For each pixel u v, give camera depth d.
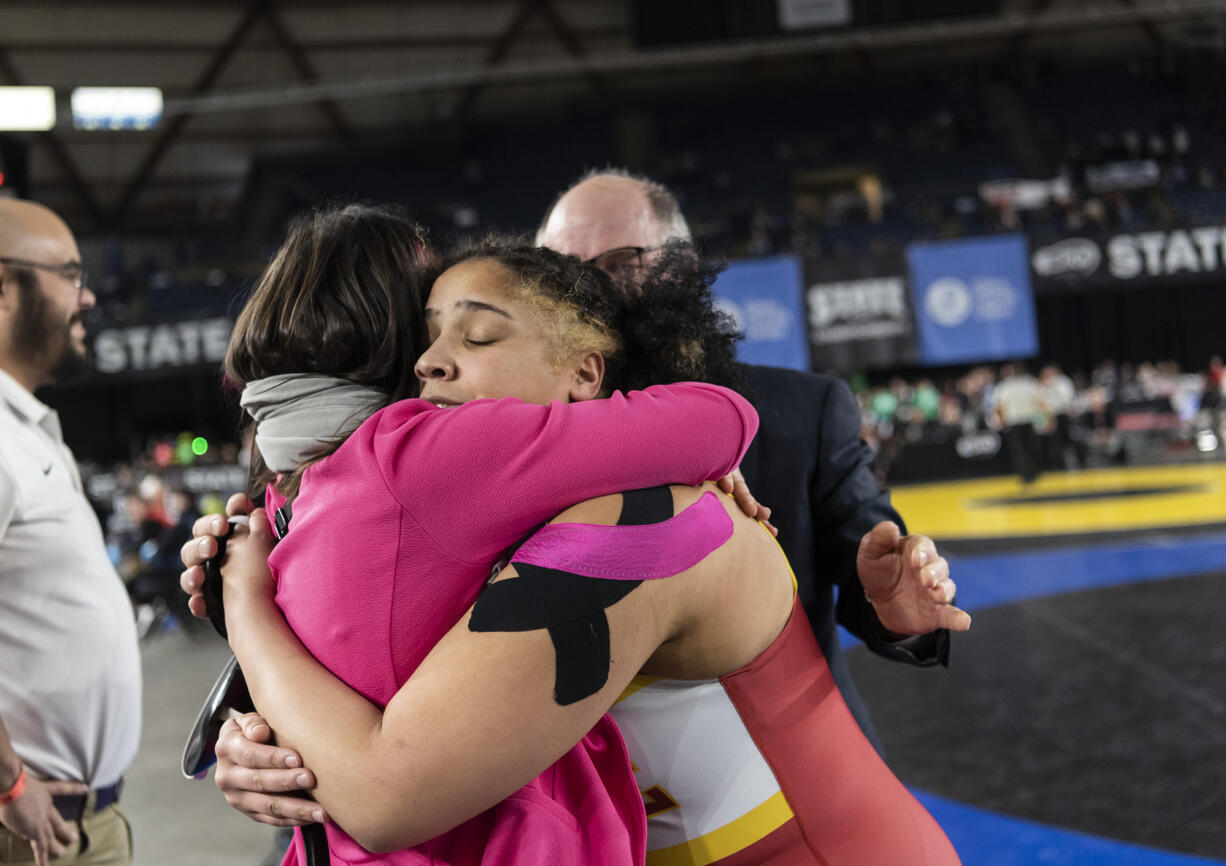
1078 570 6.92
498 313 0.92
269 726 0.80
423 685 0.75
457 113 24.05
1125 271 13.52
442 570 0.80
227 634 0.92
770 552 0.95
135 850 3.49
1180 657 4.57
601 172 1.71
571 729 0.76
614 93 24.27
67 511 1.74
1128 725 3.73
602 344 0.98
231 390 1.06
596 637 0.77
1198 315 18.77
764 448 1.43
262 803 0.78
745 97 24.50
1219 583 6.10
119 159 21.59
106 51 19.77
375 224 0.99
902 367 18.80
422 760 0.73
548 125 24.62
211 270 19.69
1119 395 15.80
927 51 23.66
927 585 1.12
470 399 0.90
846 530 1.44
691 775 0.93
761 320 13.42
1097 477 12.88
